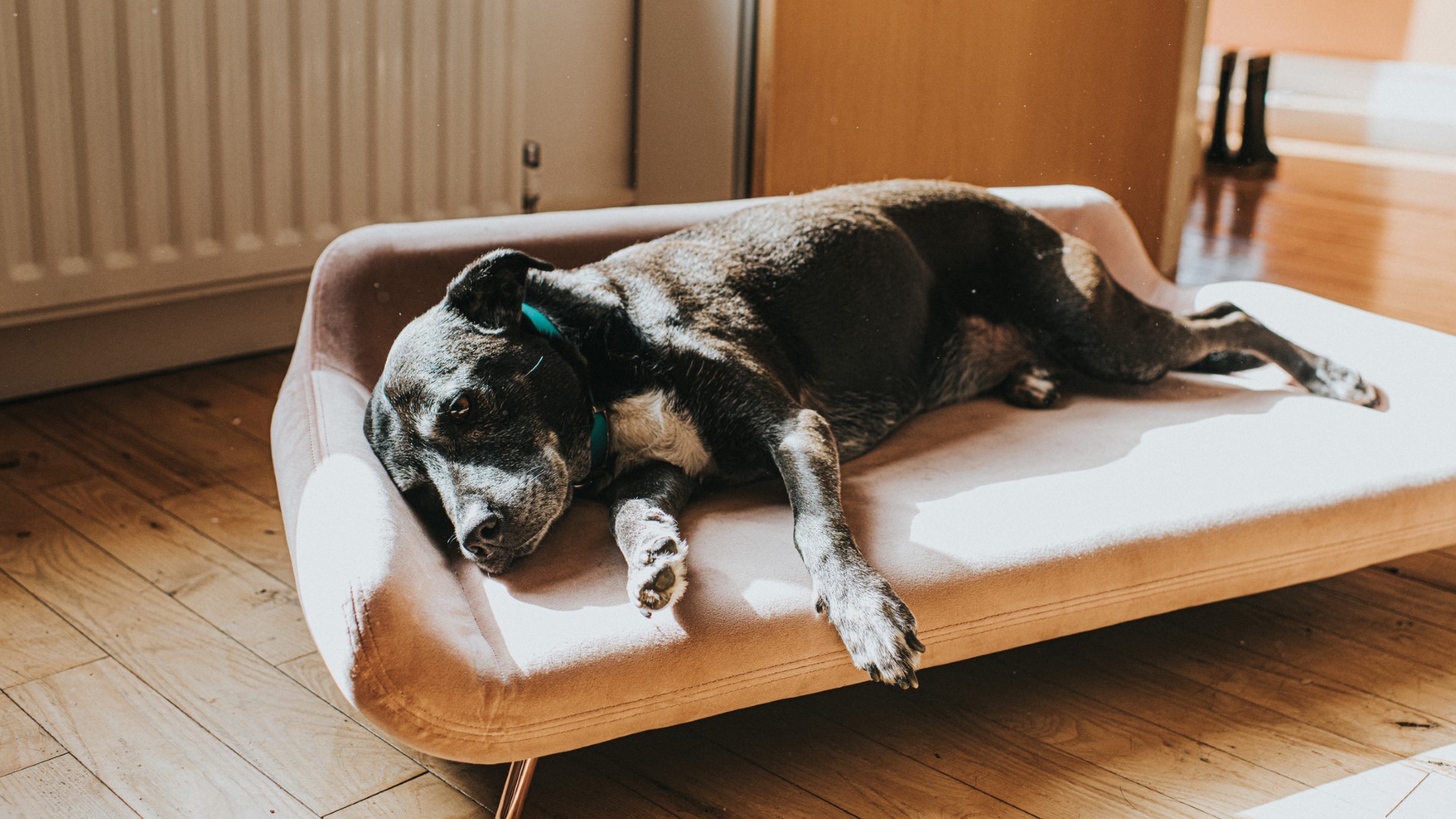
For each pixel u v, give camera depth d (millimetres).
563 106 3311
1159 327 2016
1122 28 3309
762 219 1868
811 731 1562
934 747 1526
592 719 1282
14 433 2377
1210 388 2131
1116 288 2006
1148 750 1520
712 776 1471
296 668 1681
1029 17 3221
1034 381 2033
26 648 1699
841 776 1470
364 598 1222
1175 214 3596
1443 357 2023
